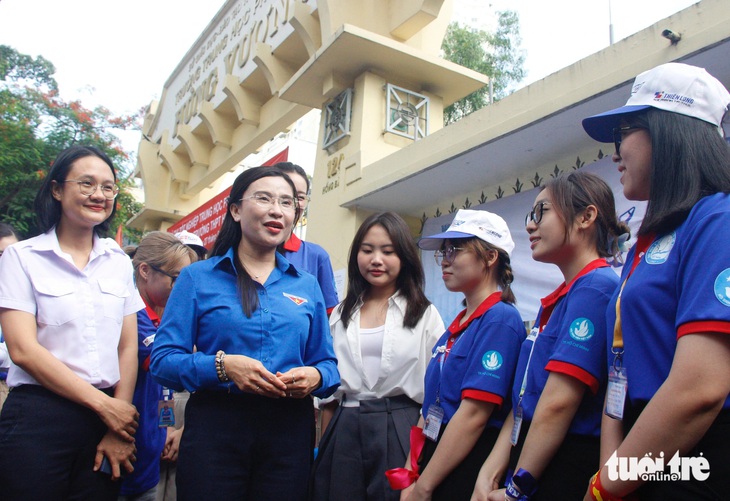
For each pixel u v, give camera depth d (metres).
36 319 2.01
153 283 2.79
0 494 1.79
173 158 10.37
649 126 1.36
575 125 3.82
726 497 1.08
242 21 8.41
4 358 2.90
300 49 7.00
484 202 4.96
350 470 2.22
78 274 2.12
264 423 1.87
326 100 6.38
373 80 5.82
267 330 1.93
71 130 11.44
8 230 3.46
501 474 1.76
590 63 3.54
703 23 2.96
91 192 2.14
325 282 3.01
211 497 1.75
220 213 7.65
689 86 1.33
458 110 9.91
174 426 2.73
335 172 5.99
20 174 9.47
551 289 4.25
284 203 2.09
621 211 3.79
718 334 1.08
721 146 1.29
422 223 5.68
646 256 1.34
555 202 1.75
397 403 2.31
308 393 1.90
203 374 1.77
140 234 13.01
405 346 2.35
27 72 12.46
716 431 1.11
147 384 2.53
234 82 7.99
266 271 2.11
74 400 1.90
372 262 2.47
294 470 1.89
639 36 3.27
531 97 3.90
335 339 2.49
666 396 1.11
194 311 1.95
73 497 1.91
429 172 4.70
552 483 1.53
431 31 6.23
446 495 1.86
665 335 1.23
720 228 1.15
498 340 1.95
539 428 1.53
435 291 5.39
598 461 1.51
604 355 1.53
